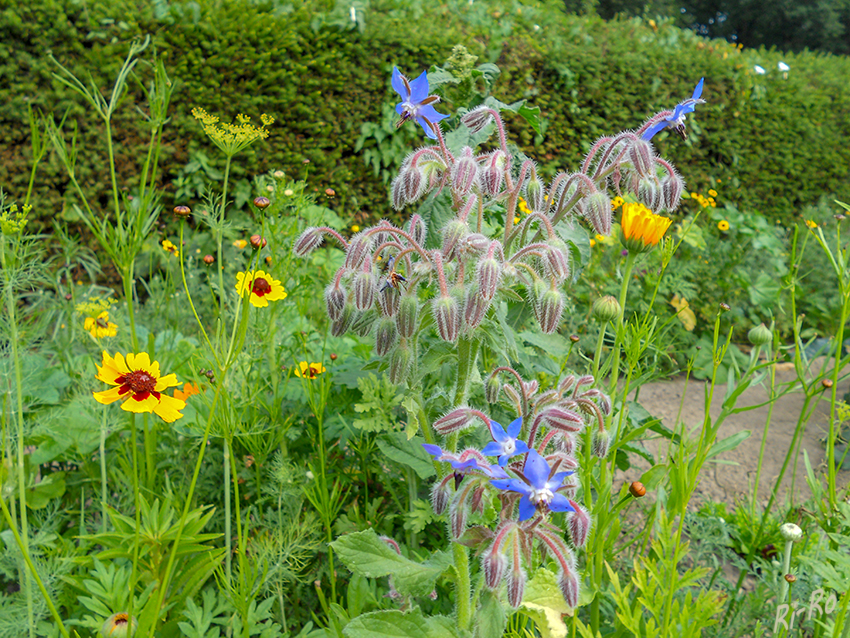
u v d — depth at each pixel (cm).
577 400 171
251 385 249
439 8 655
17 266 183
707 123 730
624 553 256
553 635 154
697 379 538
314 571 223
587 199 189
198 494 233
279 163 569
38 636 174
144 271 498
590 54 665
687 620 154
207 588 195
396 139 593
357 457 261
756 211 728
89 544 191
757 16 2230
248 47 531
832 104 778
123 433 253
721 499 335
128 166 524
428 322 186
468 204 169
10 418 183
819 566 180
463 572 168
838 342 235
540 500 125
